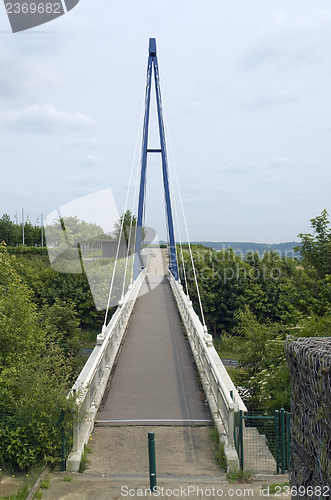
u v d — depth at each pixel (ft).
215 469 20.86
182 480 19.24
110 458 22.06
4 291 42.06
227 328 154.30
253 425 22.75
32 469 20.11
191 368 38.75
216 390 27.32
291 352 12.00
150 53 127.65
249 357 57.67
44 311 71.87
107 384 34.45
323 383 9.51
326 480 9.41
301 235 70.08
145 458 22.15
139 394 32.22
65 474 19.85
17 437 20.52
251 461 20.86
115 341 44.06
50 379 24.29
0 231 231.91
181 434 25.32
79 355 76.84
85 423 24.58
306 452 11.06
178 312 66.39
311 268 69.46
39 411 21.08
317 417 10.04
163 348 45.65
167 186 120.06
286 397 34.22
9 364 32.24
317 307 55.52
